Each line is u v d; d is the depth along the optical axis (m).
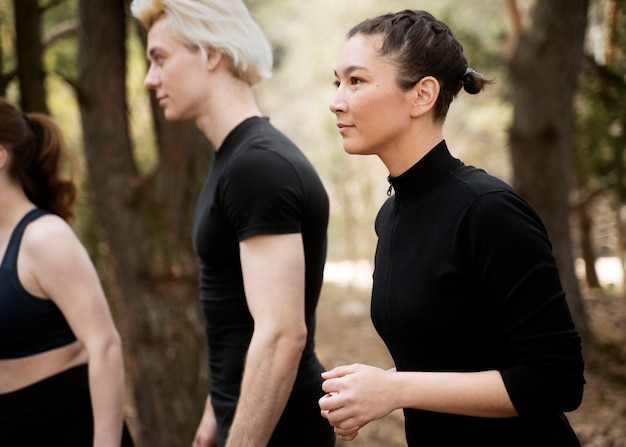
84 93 4.53
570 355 1.41
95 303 2.18
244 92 2.27
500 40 8.47
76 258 2.17
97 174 4.62
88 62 4.51
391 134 1.57
